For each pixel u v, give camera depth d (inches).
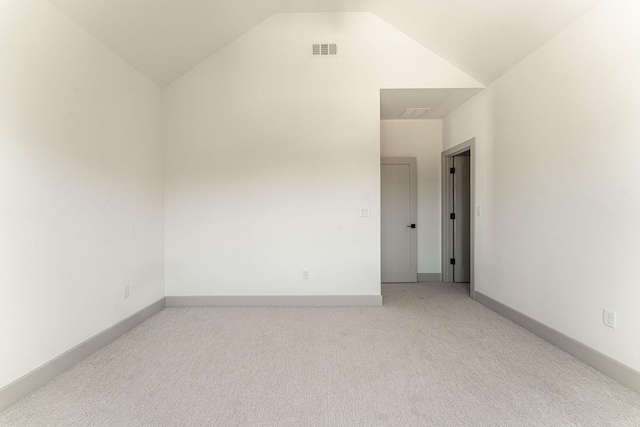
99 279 112.1
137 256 135.0
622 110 87.7
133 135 132.6
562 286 109.1
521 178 130.1
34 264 87.0
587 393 82.2
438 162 206.8
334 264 157.6
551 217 113.9
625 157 87.1
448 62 153.9
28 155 85.4
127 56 125.5
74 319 100.7
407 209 206.2
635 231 84.7
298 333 122.6
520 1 104.9
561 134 109.1
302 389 84.8
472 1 114.2
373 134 156.3
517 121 132.2
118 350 108.3
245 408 76.8
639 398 79.9
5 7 79.1
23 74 83.8
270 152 156.3
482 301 159.2
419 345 111.7
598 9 94.5
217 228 156.9
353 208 157.1
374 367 96.3
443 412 74.9
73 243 100.5
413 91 158.2
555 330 111.9
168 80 152.9
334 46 155.1
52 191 92.8
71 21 99.3
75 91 101.3
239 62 155.7
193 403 78.8
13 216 81.4
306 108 156.2
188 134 156.3
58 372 92.4
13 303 81.3
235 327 128.8
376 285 157.5
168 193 156.7
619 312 88.8
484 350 107.6
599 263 95.0
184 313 146.3
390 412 75.1
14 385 79.7
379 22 154.3
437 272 209.5
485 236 157.4
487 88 153.4
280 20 154.9
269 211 156.9
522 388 84.7
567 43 106.0
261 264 157.6
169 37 128.3
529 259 125.6
